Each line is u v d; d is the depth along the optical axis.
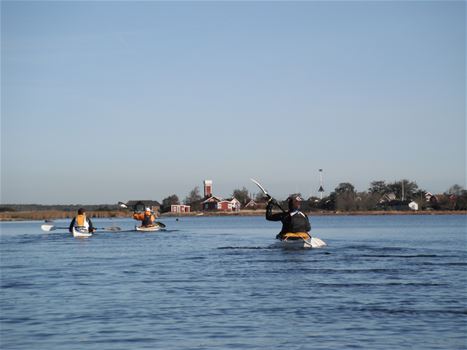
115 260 25.38
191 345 10.45
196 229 66.81
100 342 10.68
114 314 13.03
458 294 15.31
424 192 181.12
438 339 10.70
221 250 30.25
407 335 11.01
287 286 16.88
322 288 16.45
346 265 22.28
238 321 12.27
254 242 38.44
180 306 13.91
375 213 162.50
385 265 22.25
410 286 16.72
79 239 43.28
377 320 12.25
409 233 53.28
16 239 43.38
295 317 12.61
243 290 16.20
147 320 12.42
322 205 170.50
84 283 17.89
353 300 14.51
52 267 22.56
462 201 169.88
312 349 10.16
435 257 25.50
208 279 18.55
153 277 19.20
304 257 25.69
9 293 15.98
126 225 87.19
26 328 11.76
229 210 171.88
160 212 172.12
